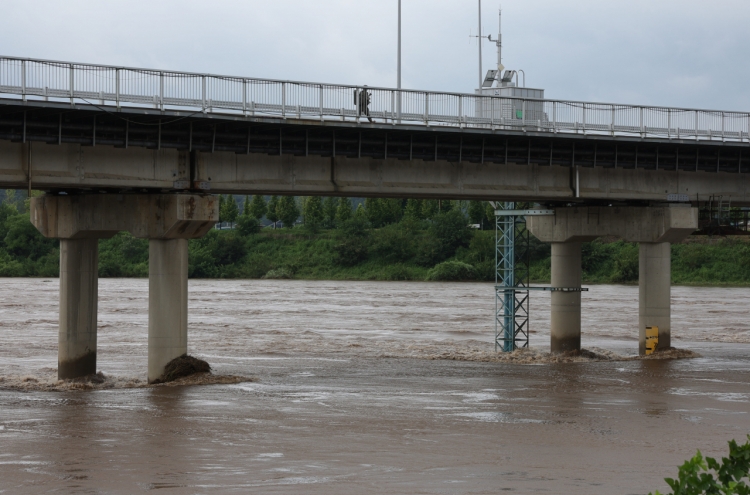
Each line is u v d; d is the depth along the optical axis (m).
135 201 43.16
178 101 40.16
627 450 29.62
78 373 44.97
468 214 182.88
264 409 37.03
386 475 25.75
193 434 31.70
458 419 35.06
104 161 40.84
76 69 38.12
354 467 26.77
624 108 51.25
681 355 57.31
